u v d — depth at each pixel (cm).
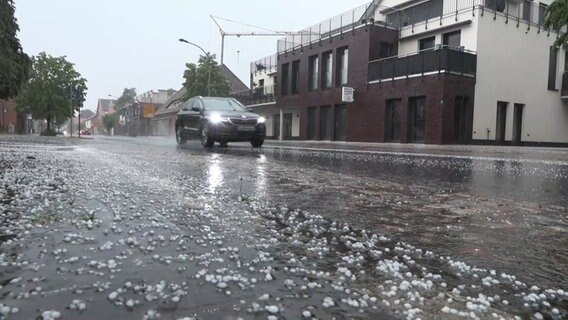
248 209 299
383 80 2106
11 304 129
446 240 231
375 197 377
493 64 1989
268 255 189
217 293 144
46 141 1870
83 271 159
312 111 2741
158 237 212
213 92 3438
